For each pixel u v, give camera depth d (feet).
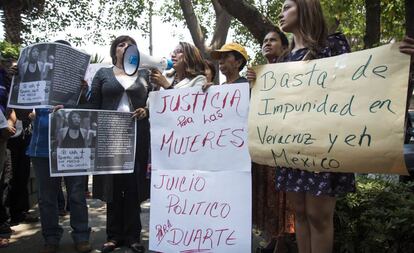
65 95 13.05
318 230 8.87
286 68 9.12
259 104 9.36
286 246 12.32
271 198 12.02
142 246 13.93
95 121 12.85
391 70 7.66
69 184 14.39
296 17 9.04
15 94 13.20
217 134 10.81
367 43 19.22
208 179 10.85
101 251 14.07
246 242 10.37
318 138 8.24
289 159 8.69
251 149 9.41
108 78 13.76
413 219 10.56
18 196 17.88
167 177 11.39
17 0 30.25
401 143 7.36
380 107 7.64
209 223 10.74
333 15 23.79
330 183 8.45
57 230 14.23
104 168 12.96
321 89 8.44
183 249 10.97
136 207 14.07
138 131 13.70
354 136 7.81
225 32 37.63
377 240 10.44
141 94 13.85
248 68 9.74
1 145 14.53
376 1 18.99
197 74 12.59
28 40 34.01
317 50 8.81
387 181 14.25
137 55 12.34
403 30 23.53
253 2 42.57
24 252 14.34
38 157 13.82
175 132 11.37
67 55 13.05
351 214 11.53
